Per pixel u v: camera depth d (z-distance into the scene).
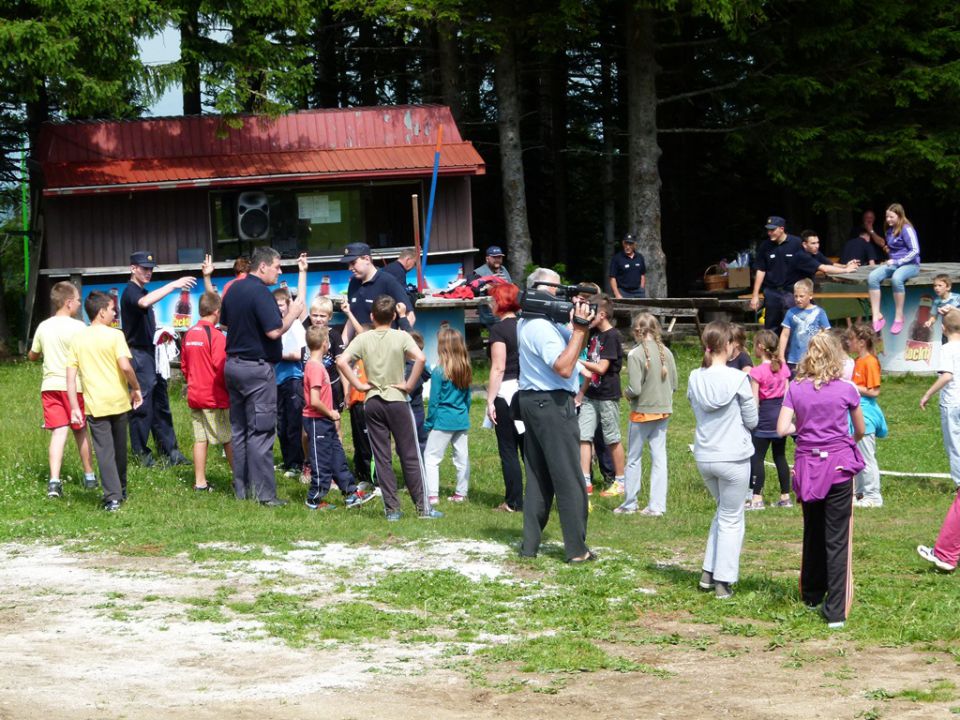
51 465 10.78
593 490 12.17
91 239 21.83
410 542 9.11
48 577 8.04
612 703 5.68
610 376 11.67
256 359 10.77
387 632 6.82
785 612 7.26
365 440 11.63
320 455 10.69
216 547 8.95
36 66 19.53
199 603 7.37
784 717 5.48
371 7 22.97
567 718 5.47
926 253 33.12
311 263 22.22
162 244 22.00
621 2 26.97
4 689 5.63
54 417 10.81
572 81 34.75
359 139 22.89
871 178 26.78
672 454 14.20
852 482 7.07
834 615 7.00
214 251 22.11
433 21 25.62
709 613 7.28
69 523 9.77
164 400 12.78
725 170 33.00
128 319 12.30
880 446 14.71
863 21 26.38
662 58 29.92
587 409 11.70
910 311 19.28
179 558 8.62
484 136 32.56
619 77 33.16
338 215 22.55
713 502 11.55
